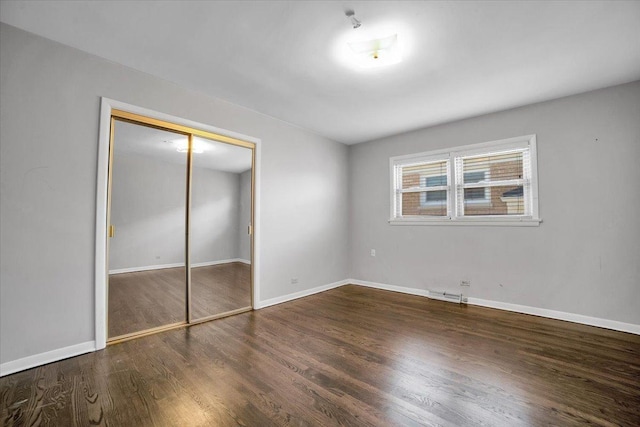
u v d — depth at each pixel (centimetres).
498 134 366
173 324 300
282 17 196
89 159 240
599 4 182
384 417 159
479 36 215
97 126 244
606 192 299
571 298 317
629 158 289
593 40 220
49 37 220
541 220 335
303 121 404
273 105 347
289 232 410
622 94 293
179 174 317
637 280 283
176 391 184
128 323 290
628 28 205
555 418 159
